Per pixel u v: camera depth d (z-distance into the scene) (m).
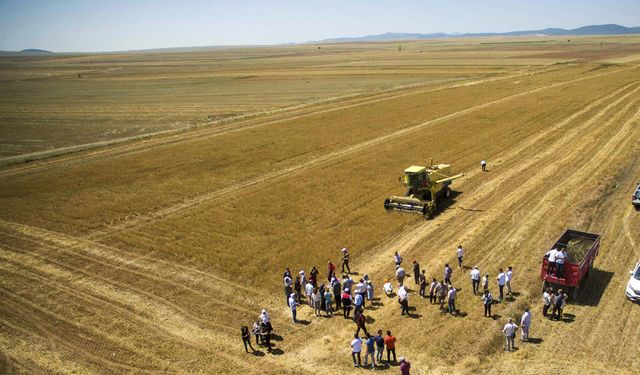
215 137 62.06
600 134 52.53
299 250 29.14
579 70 111.62
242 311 23.28
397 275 24.20
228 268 27.31
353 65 178.62
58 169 49.88
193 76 155.62
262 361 19.47
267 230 32.50
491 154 48.56
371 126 64.25
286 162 49.66
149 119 79.69
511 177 40.84
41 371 19.39
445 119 66.00
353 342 18.45
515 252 27.00
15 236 33.16
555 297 20.38
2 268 28.58
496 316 21.17
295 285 24.38
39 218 36.31
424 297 23.45
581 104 69.38
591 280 23.56
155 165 49.91
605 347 18.61
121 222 35.09
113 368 19.41
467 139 54.84
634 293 21.17
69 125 77.00
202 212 36.44
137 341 21.16
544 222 30.69
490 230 30.20
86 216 36.34
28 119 83.38
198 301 24.22
